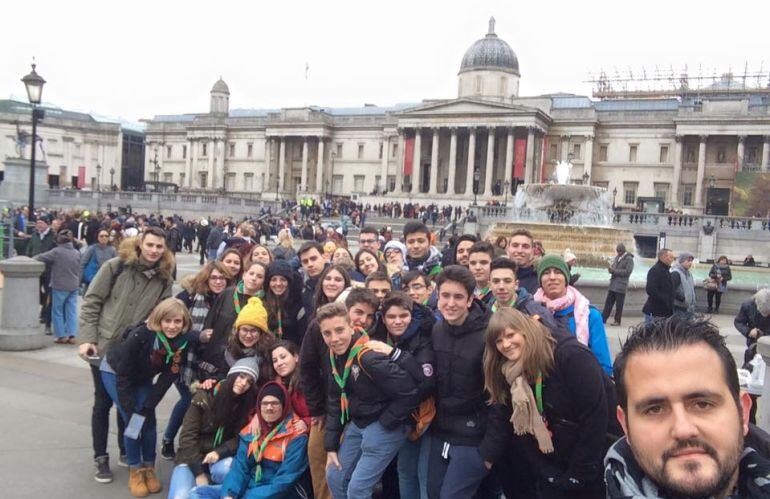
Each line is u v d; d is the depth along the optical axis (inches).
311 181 4195.4
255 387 271.7
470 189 3380.9
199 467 267.4
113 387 287.3
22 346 519.8
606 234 1233.4
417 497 248.2
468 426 224.1
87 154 4525.1
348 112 4643.2
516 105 3353.8
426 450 236.4
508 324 199.9
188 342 296.4
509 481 232.5
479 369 222.7
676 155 3284.9
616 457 117.0
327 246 501.7
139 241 314.2
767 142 3090.6
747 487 109.7
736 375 100.4
